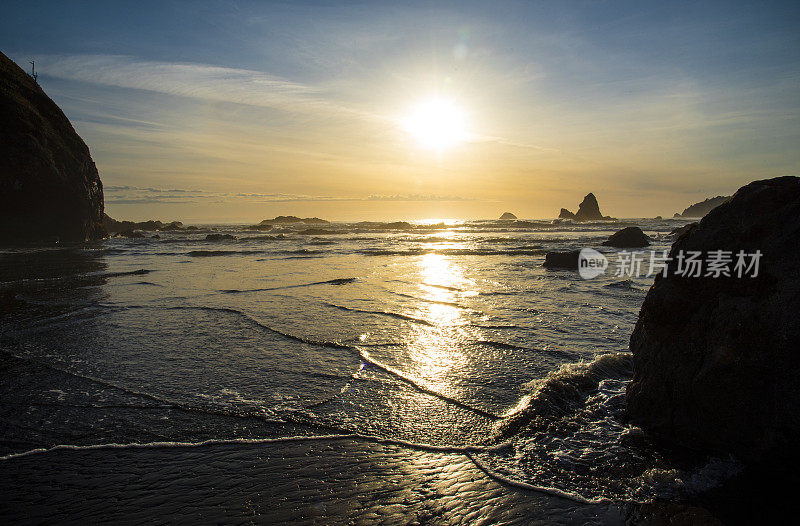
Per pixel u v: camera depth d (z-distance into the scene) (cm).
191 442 379
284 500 300
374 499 301
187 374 540
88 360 590
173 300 1016
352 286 1235
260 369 559
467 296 1065
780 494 298
